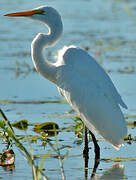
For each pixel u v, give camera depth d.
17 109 15.13
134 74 19.45
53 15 12.30
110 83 11.37
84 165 10.51
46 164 10.48
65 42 24.75
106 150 11.72
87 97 11.23
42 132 12.50
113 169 10.25
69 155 11.17
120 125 10.91
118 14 32.66
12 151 10.77
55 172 9.98
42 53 12.26
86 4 35.72
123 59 22.09
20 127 13.36
